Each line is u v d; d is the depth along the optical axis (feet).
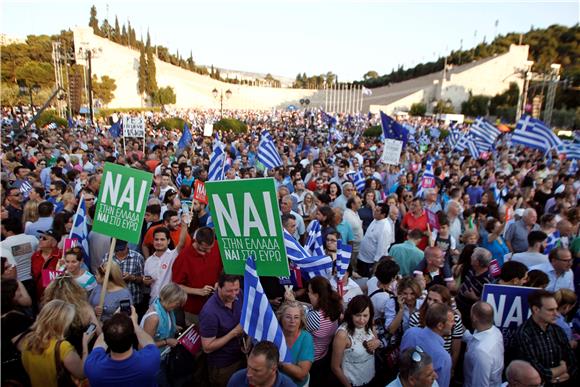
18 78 156.04
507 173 46.37
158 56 305.94
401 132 46.70
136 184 14.46
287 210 24.93
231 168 38.91
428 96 273.33
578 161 57.82
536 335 13.39
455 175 39.93
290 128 138.10
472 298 17.28
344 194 28.78
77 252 16.26
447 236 22.40
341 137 91.97
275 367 9.79
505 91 241.35
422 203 27.71
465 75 260.42
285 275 11.59
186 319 16.78
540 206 32.94
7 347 11.37
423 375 9.94
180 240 19.29
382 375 14.75
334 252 18.56
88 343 12.66
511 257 20.88
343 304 15.83
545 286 15.97
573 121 183.32
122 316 10.57
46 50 189.88
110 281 15.30
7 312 12.04
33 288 18.48
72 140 59.26
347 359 13.44
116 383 10.21
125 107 218.18
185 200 28.37
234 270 12.28
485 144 58.44
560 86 215.31
